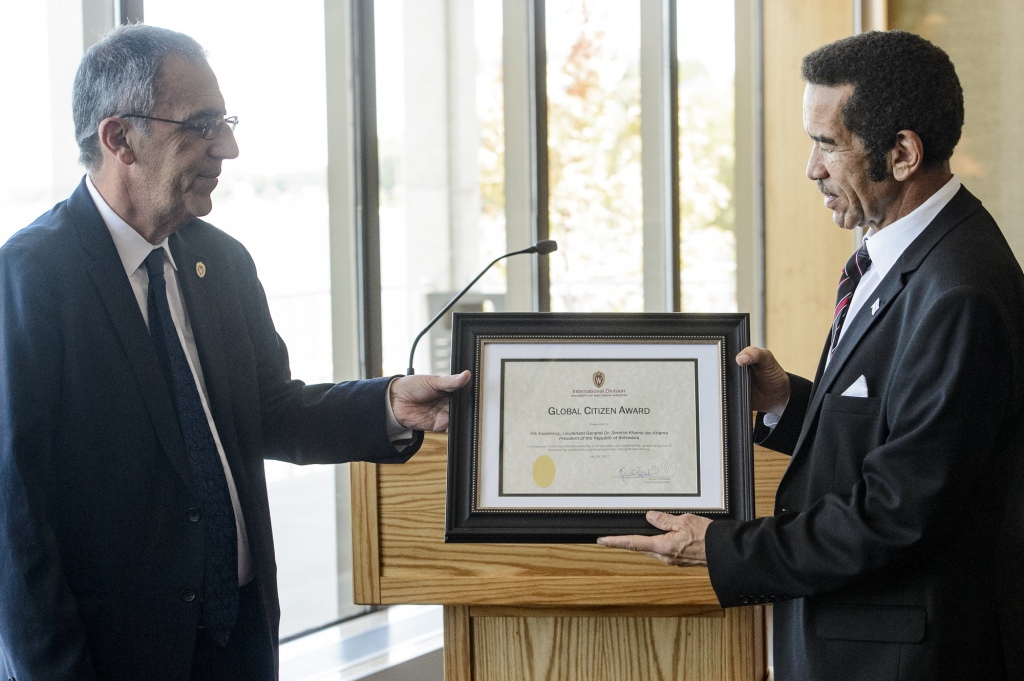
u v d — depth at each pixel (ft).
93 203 5.43
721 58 16.53
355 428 5.98
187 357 5.63
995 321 4.62
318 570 10.69
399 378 6.08
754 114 17.17
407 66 11.28
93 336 5.17
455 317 5.50
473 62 12.28
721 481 5.32
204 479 5.49
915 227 5.07
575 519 5.26
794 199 17.13
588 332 5.46
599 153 14.39
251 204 9.77
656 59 15.42
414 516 5.86
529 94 13.25
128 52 5.36
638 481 5.32
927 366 4.65
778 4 16.93
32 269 5.09
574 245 13.97
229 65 9.47
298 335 10.30
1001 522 4.90
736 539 5.00
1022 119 15.61
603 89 14.42
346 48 10.64
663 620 5.87
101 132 5.37
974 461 4.61
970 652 4.84
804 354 17.30
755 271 17.40
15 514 4.83
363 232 10.83
